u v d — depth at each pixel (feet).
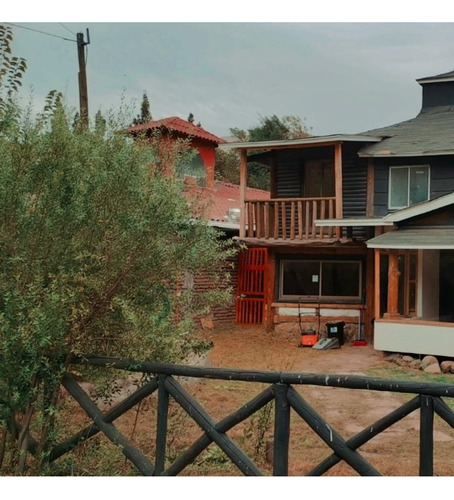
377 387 13.04
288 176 65.31
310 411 13.65
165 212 16.14
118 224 15.79
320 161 63.82
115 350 16.55
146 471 15.34
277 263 63.77
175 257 16.75
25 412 16.15
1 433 17.88
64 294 14.92
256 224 61.62
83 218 16.01
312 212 61.98
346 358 50.21
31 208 15.75
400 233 50.72
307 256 63.10
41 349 15.14
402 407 13.07
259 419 23.15
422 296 56.29
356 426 28.35
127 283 16.19
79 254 15.64
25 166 15.38
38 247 15.72
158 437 15.24
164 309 16.85
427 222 51.44
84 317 15.65
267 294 63.31
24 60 20.15
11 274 15.46
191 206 17.37
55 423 16.79
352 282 62.08
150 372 15.30
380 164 60.03
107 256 15.72
